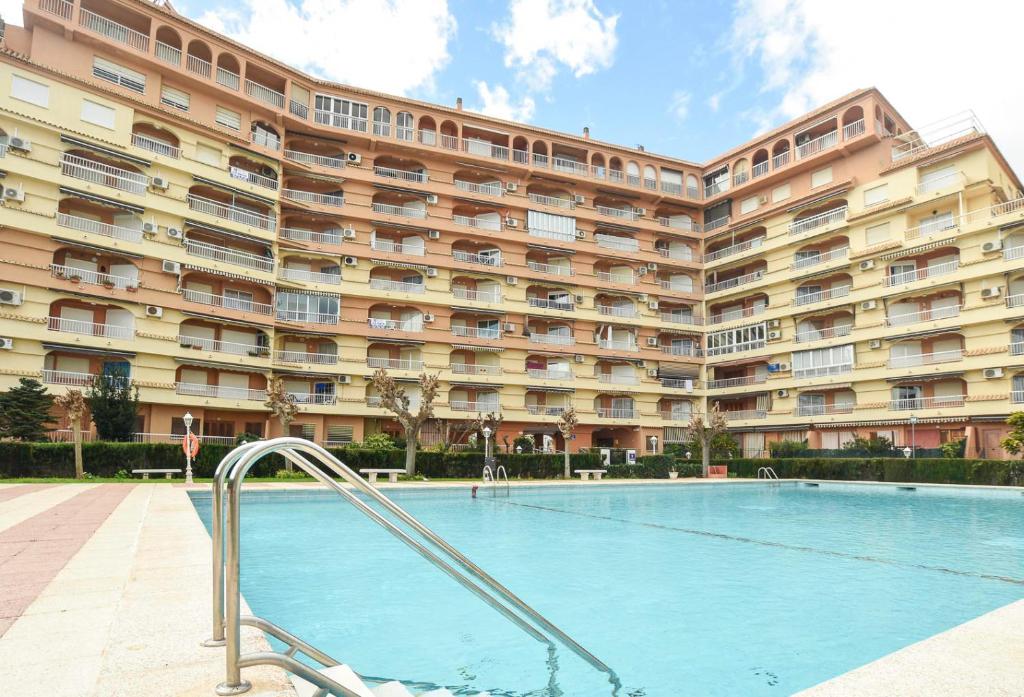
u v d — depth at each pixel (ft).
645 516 55.83
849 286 138.21
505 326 145.28
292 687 9.30
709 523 51.11
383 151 141.49
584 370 152.76
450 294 140.97
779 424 143.13
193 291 112.68
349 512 53.16
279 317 125.59
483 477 100.07
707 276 173.37
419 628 21.12
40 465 73.10
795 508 65.10
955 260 121.70
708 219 172.86
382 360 132.57
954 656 11.15
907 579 29.48
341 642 19.61
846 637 20.65
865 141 134.41
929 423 119.34
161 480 74.79
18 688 9.07
